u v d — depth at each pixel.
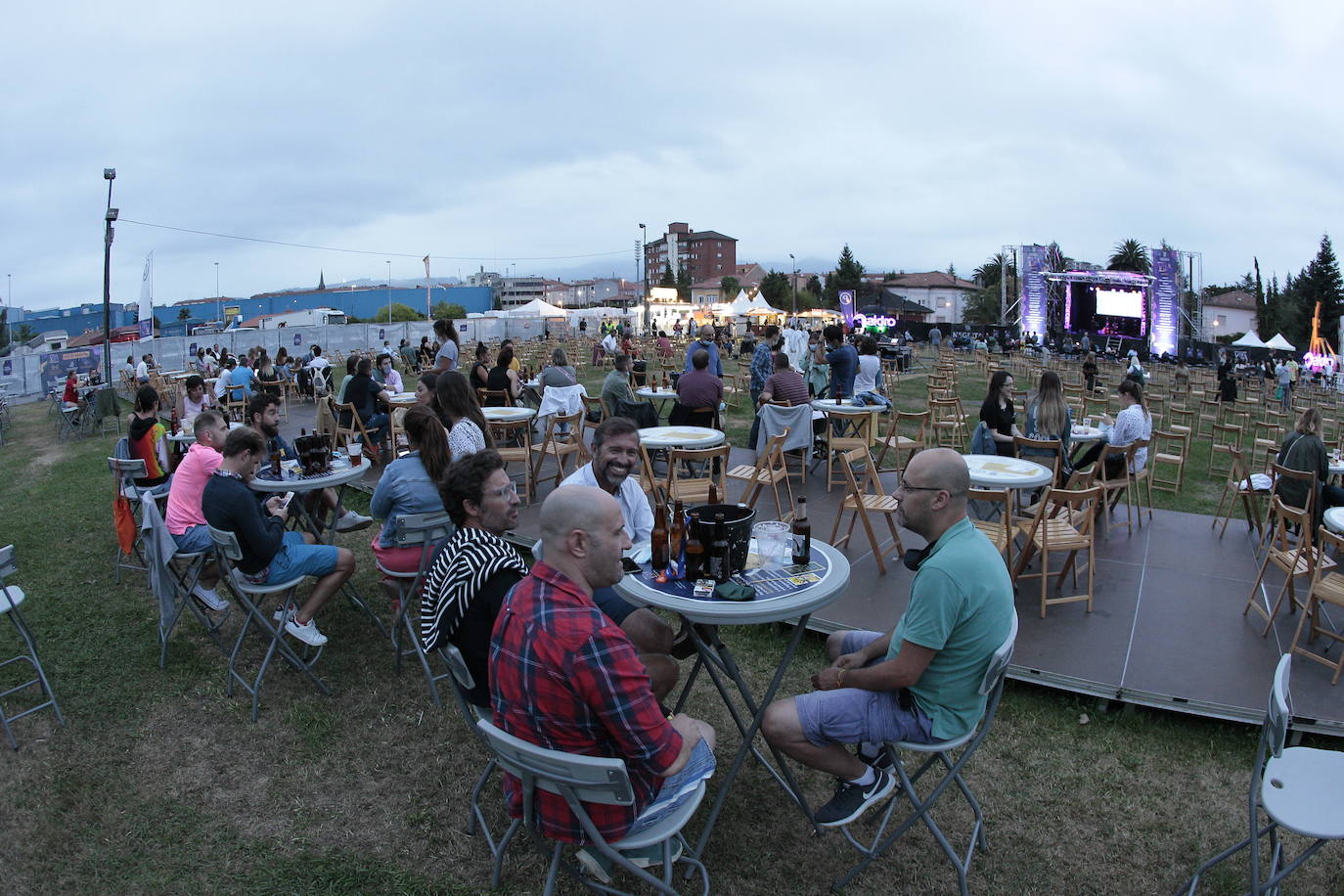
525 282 134.88
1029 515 6.40
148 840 3.00
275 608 5.09
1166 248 35.56
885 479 8.22
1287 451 6.01
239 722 3.81
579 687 2.08
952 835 3.02
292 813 3.16
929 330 44.38
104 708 3.92
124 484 5.66
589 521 2.18
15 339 71.50
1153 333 36.28
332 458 5.51
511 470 8.44
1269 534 5.93
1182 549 6.09
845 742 2.64
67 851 2.94
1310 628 4.27
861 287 68.88
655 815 2.31
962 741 2.59
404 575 4.07
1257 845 2.44
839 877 2.80
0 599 3.68
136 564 6.06
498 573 2.65
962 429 11.24
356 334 31.59
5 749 3.57
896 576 5.27
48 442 13.38
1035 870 2.85
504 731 2.23
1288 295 67.75
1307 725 3.50
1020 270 38.88
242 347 27.06
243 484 3.87
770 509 7.07
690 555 2.95
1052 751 3.54
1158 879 2.81
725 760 3.49
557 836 2.23
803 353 15.20
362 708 3.93
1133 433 6.71
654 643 3.25
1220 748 3.57
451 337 9.54
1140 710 3.82
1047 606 4.86
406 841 3.00
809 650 4.44
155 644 4.64
